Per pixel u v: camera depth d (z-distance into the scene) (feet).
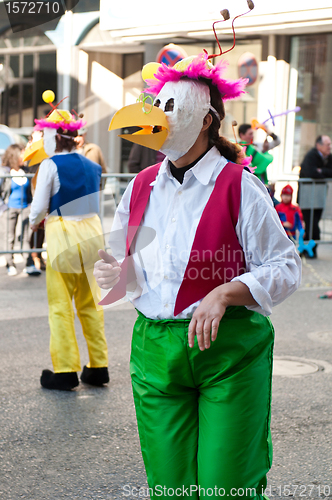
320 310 23.09
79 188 13.71
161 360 6.97
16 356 17.52
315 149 32.99
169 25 38.58
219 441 6.70
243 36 39.96
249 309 6.79
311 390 15.12
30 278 28.14
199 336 6.45
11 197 28.25
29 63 55.36
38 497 10.25
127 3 40.81
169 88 6.91
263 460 6.92
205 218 6.85
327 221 35.12
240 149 7.45
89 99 52.11
